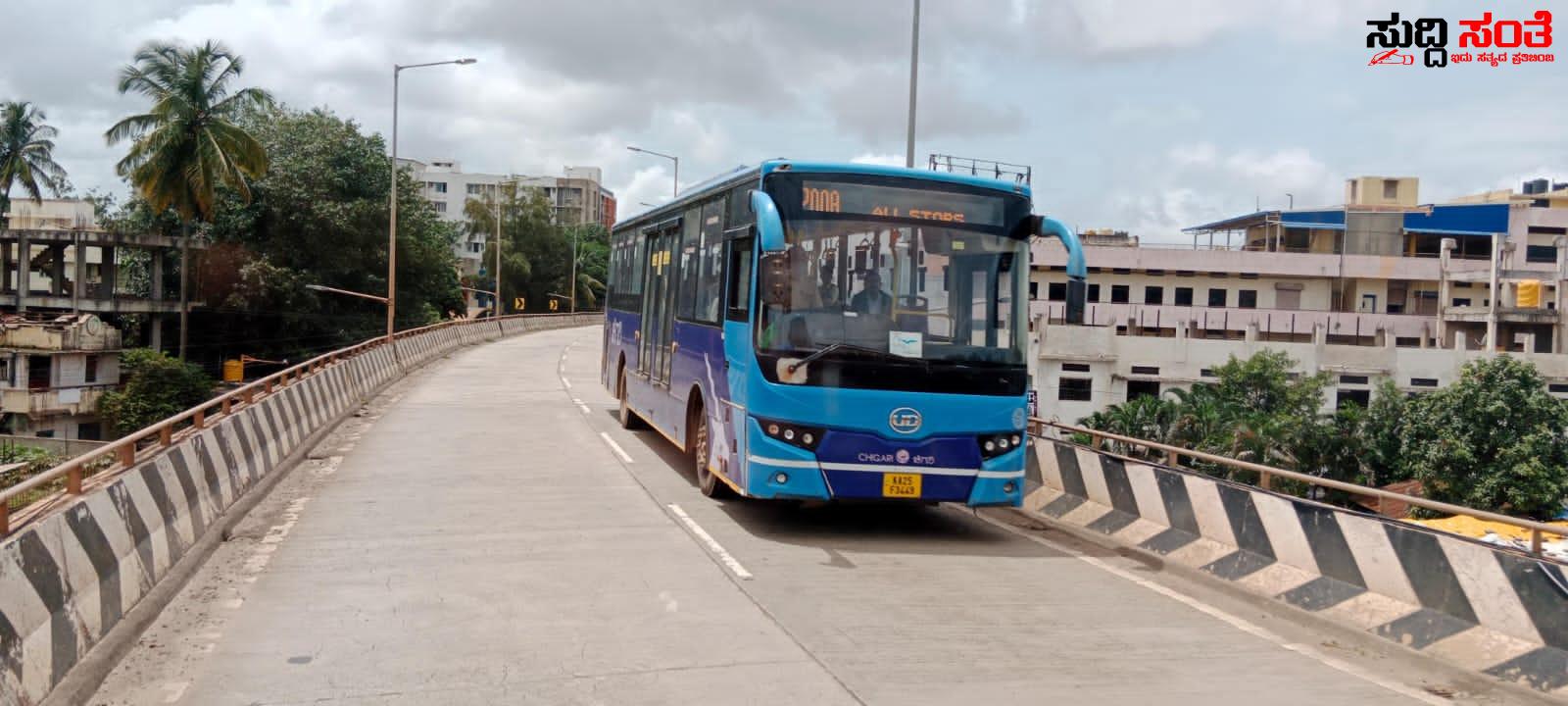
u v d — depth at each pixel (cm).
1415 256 5616
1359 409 3256
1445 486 2877
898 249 912
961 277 924
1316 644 654
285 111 5134
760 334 897
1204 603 747
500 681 532
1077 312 902
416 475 1220
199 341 5066
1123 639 643
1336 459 3006
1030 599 735
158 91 4150
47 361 4106
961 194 932
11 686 458
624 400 1681
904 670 564
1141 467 937
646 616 657
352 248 4806
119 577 614
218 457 948
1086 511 1003
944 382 905
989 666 577
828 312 895
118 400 4153
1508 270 4850
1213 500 839
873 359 893
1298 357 3803
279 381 1406
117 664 554
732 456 953
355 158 4909
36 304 4666
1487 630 612
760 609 681
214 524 872
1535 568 593
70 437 4234
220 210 4722
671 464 1327
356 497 1070
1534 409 2834
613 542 873
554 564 791
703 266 1123
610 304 1886
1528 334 4412
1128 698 532
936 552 890
